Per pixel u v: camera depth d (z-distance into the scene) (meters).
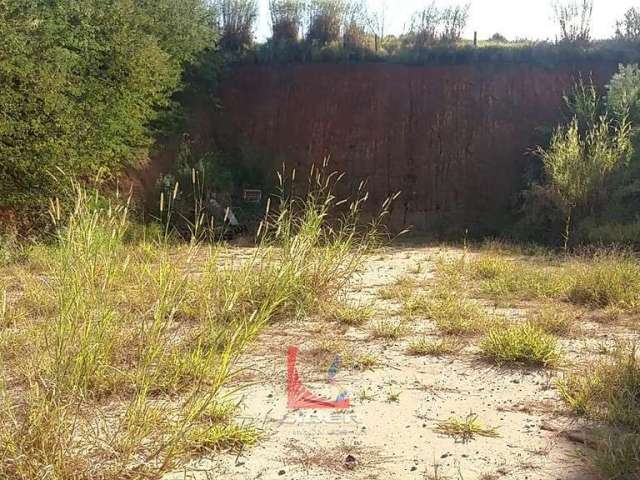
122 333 5.12
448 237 20.45
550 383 5.25
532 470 3.72
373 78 24.59
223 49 25.70
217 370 4.44
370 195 23.45
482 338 6.59
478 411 4.67
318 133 24.22
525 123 23.44
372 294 9.05
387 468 3.75
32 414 3.46
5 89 12.59
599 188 17.17
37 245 11.59
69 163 13.66
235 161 23.30
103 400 4.33
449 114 23.95
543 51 24.09
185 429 3.60
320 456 3.89
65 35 14.38
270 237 8.33
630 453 3.73
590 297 8.30
